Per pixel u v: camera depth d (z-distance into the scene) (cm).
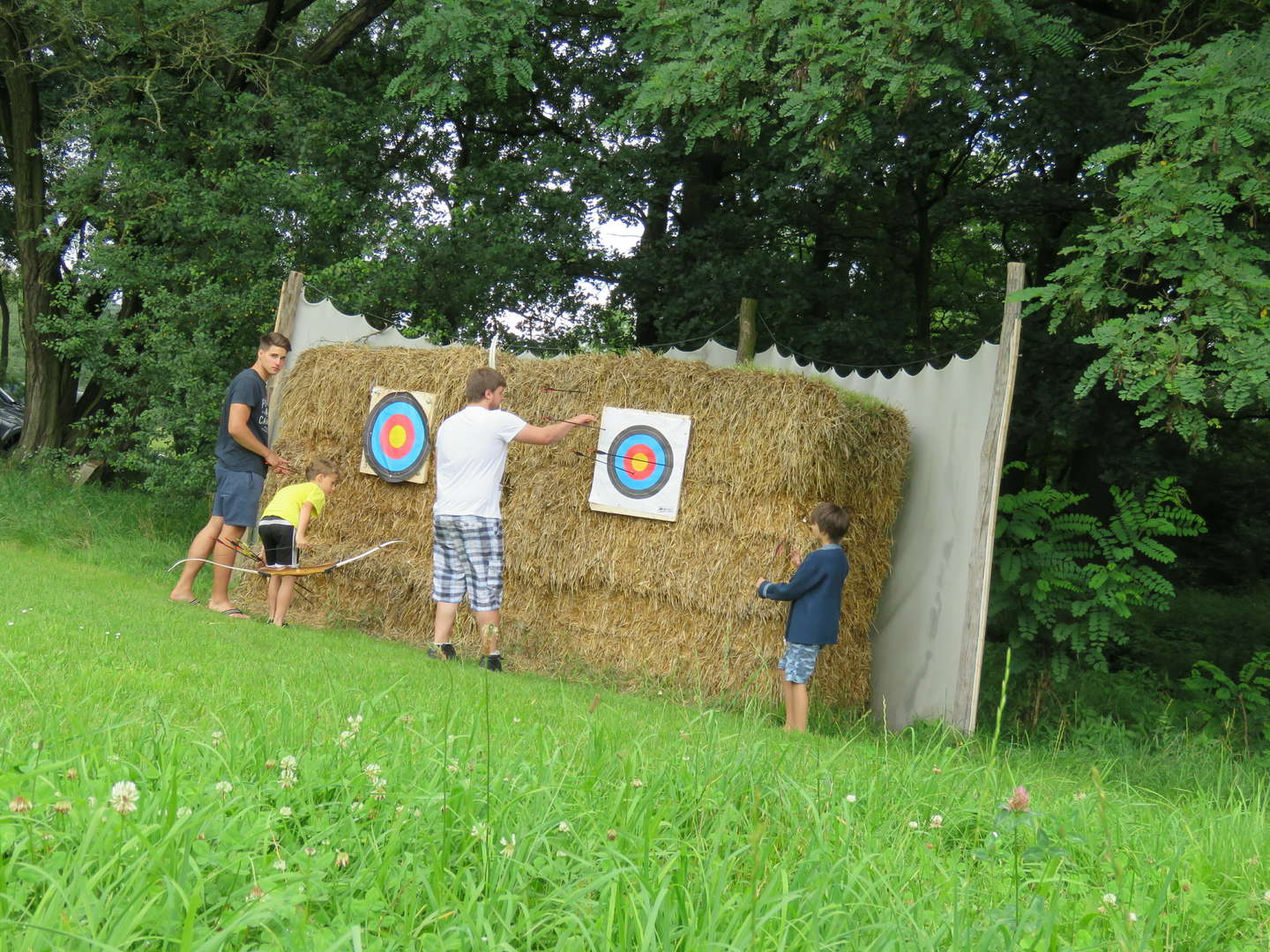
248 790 263
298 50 1515
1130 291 744
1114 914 254
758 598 750
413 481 871
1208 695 944
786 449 743
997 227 1930
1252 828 363
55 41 1466
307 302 1018
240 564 921
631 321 1717
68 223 1495
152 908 187
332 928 203
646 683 773
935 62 759
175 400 1193
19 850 204
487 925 198
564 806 280
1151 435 1335
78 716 314
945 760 413
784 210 1623
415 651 771
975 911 253
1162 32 923
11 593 664
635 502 791
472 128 1742
